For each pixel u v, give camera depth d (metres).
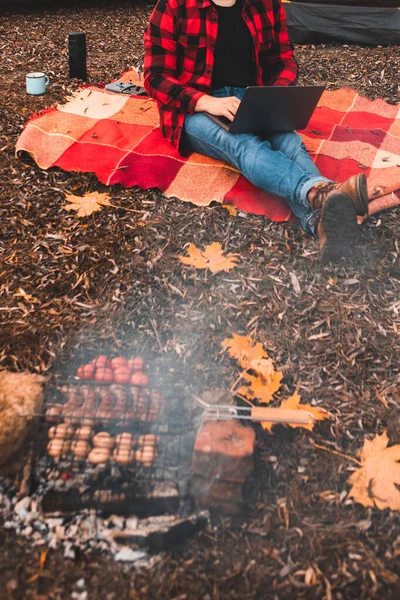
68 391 1.99
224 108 2.94
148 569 1.68
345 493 1.87
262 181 2.84
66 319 2.38
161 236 2.83
